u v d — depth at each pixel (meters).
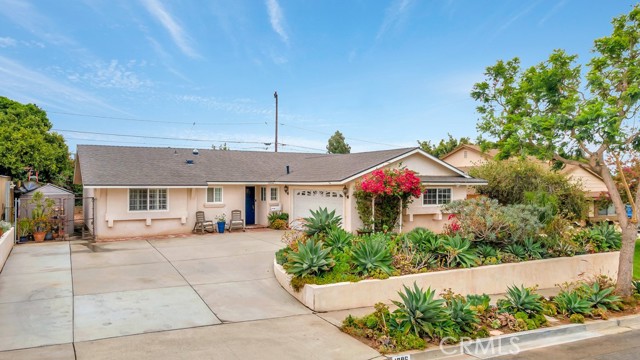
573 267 12.86
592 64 10.38
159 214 18.75
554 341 7.82
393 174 16.44
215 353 6.41
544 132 10.03
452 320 7.55
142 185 17.72
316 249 9.98
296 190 21.41
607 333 8.41
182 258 13.59
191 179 19.53
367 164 18.31
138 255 14.02
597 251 14.00
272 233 19.66
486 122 11.95
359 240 11.60
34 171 27.23
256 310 8.66
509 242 12.77
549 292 11.69
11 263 12.55
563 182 22.77
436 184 18.14
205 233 19.50
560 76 10.50
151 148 23.03
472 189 24.75
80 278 10.77
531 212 12.84
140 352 6.34
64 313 8.06
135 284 10.30
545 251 12.87
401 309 7.78
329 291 8.89
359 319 7.85
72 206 18.77
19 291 9.50
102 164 19.09
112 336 6.97
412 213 18.03
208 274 11.49
